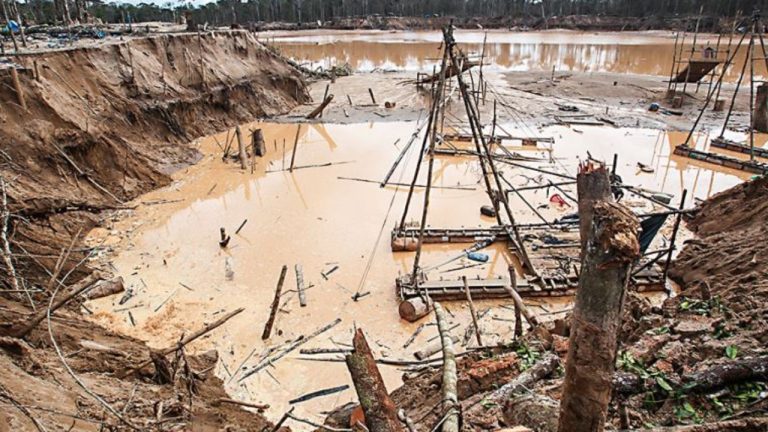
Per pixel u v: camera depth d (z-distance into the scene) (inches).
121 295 506.0
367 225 673.0
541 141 1008.9
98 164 722.2
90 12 2406.5
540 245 597.0
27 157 628.4
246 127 1147.9
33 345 336.8
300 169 886.4
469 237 623.8
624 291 147.5
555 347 303.3
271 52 1476.4
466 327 467.8
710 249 527.2
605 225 142.5
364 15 4106.8
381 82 1685.5
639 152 964.0
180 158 900.6
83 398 275.9
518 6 4156.0
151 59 1037.8
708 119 1173.1
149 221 675.4
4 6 1275.8
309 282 537.6
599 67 2012.8
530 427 215.3
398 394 323.6
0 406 216.5
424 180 836.0
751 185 602.9
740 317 303.0
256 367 415.8
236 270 560.1
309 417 367.6
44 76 765.9
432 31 3757.4
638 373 240.7
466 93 557.3
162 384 343.3
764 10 2630.4
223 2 3937.0
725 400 217.9
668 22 3253.0
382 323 474.9
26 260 471.2
